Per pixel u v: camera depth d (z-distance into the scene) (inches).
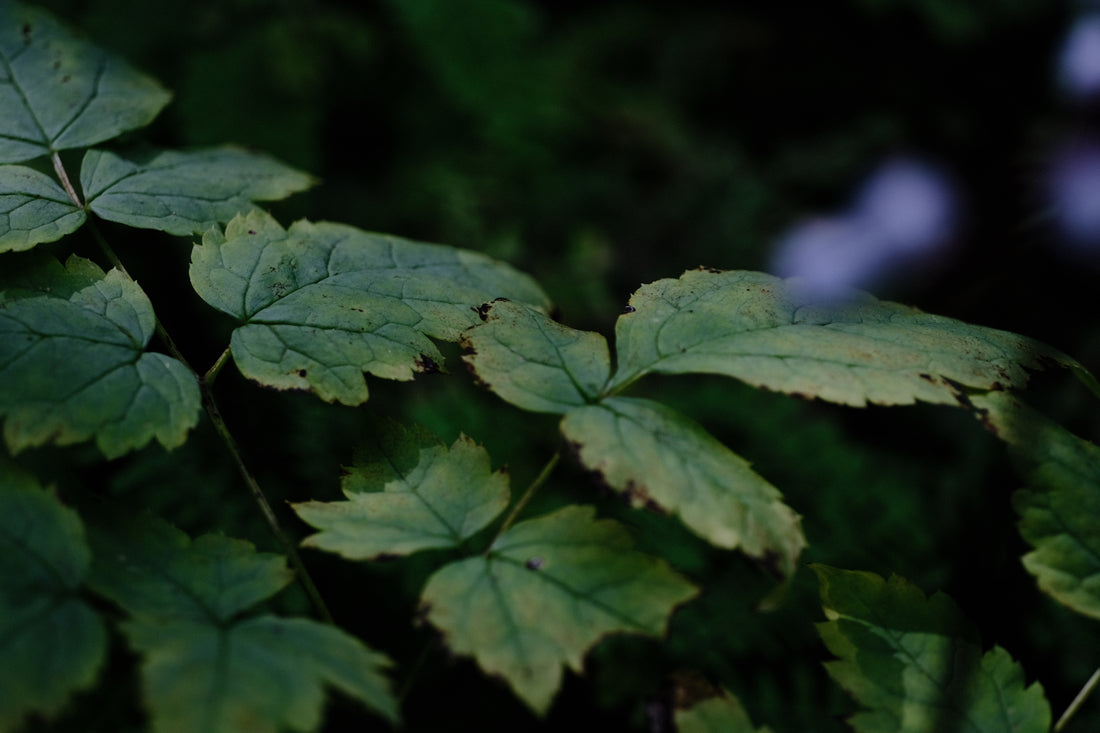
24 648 18.3
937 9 62.8
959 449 36.5
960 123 60.8
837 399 20.1
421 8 49.0
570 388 20.4
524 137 50.1
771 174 57.9
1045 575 19.9
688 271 21.6
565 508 20.0
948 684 20.3
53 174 26.0
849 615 20.6
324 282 21.7
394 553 19.8
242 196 22.9
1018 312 36.2
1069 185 41.1
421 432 20.9
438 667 25.8
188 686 18.3
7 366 19.9
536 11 69.1
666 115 62.1
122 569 19.3
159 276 29.8
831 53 68.4
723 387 34.0
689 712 19.5
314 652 18.9
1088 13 54.7
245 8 46.1
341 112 49.5
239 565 19.7
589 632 19.1
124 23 43.3
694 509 19.5
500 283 22.8
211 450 26.5
